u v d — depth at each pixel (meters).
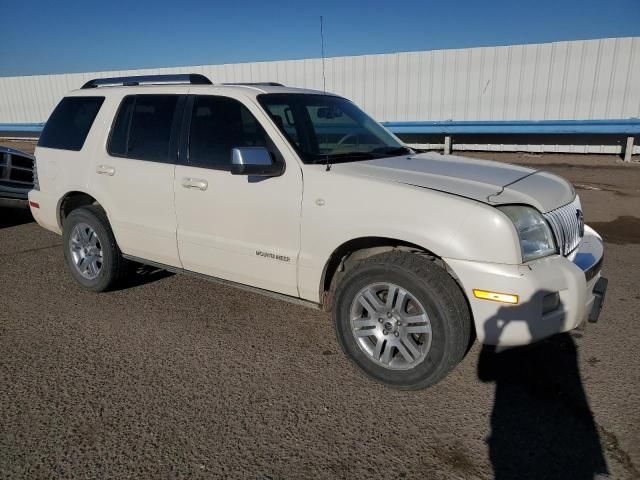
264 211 3.66
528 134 13.80
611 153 13.20
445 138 14.10
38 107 20.81
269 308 4.57
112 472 2.56
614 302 4.56
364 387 3.32
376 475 2.54
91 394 3.23
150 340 3.97
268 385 3.34
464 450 2.72
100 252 4.84
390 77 14.77
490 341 2.98
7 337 4.01
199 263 4.14
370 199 3.23
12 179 7.59
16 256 6.21
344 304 3.39
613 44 12.37
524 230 2.98
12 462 2.62
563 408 3.06
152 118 4.39
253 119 3.80
